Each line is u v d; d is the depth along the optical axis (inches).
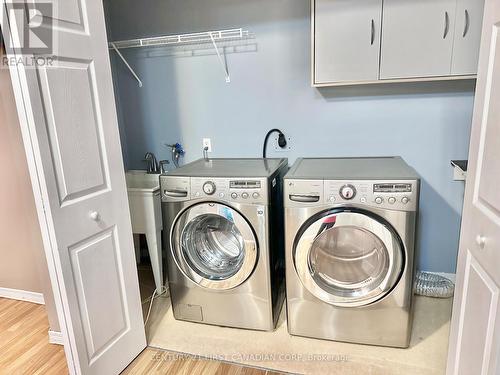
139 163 120.2
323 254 79.7
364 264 78.4
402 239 69.8
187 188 79.9
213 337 84.5
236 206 77.4
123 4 108.0
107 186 68.4
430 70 80.4
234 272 82.3
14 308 98.7
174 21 105.0
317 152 103.0
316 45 85.3
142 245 125.8
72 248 61.2
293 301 80.4
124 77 114.4
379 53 82.3
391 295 73.9
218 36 100.8
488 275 45.3
